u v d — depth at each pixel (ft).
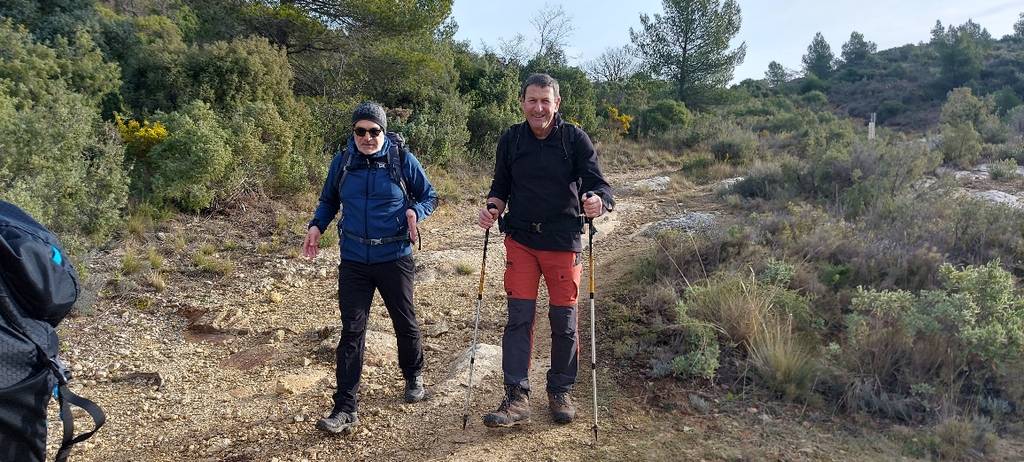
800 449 10.65
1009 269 17.29
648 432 11.38
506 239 12.10
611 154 63.82
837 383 12.42
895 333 13.06
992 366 12.22
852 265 17.20
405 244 12.35
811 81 180.45
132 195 27.07
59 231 21.72
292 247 25.86
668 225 28.22
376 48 50.78
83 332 17.70
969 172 40.50
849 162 30.99
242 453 11.60
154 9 44.06
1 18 31.65
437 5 50.11
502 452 11.01
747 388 12.62
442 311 19.30
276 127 32.14
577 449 10.96
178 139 27.71
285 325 18.43
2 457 7.03
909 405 11.76
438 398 13.23
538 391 13.19
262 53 36.86
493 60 78.89
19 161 21.49
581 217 11.72
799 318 14.61
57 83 27.48
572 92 81.30
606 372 13.69
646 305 16.55
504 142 11.76
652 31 120.16
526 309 11.80
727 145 55.21
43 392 7.34
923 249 17.21
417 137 45.60
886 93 161.99
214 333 18.16
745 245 19.04
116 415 13.33
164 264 23.03
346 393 11.90
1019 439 10.87
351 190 12.12
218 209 29.07
